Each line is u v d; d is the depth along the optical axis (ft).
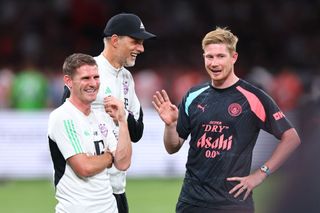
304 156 32.86
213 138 56.29
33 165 141.59
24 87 151.02
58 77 155.53
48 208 109.29
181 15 207.82
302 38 208.64
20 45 191.42
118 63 63.52
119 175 64.03
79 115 54.24
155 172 143.43
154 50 197.77
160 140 143.64
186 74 173.88
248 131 55.93
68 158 52.95
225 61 55.83
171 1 209.46
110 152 54.54
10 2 200.44
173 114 58.59
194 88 58.44
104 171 54.54
